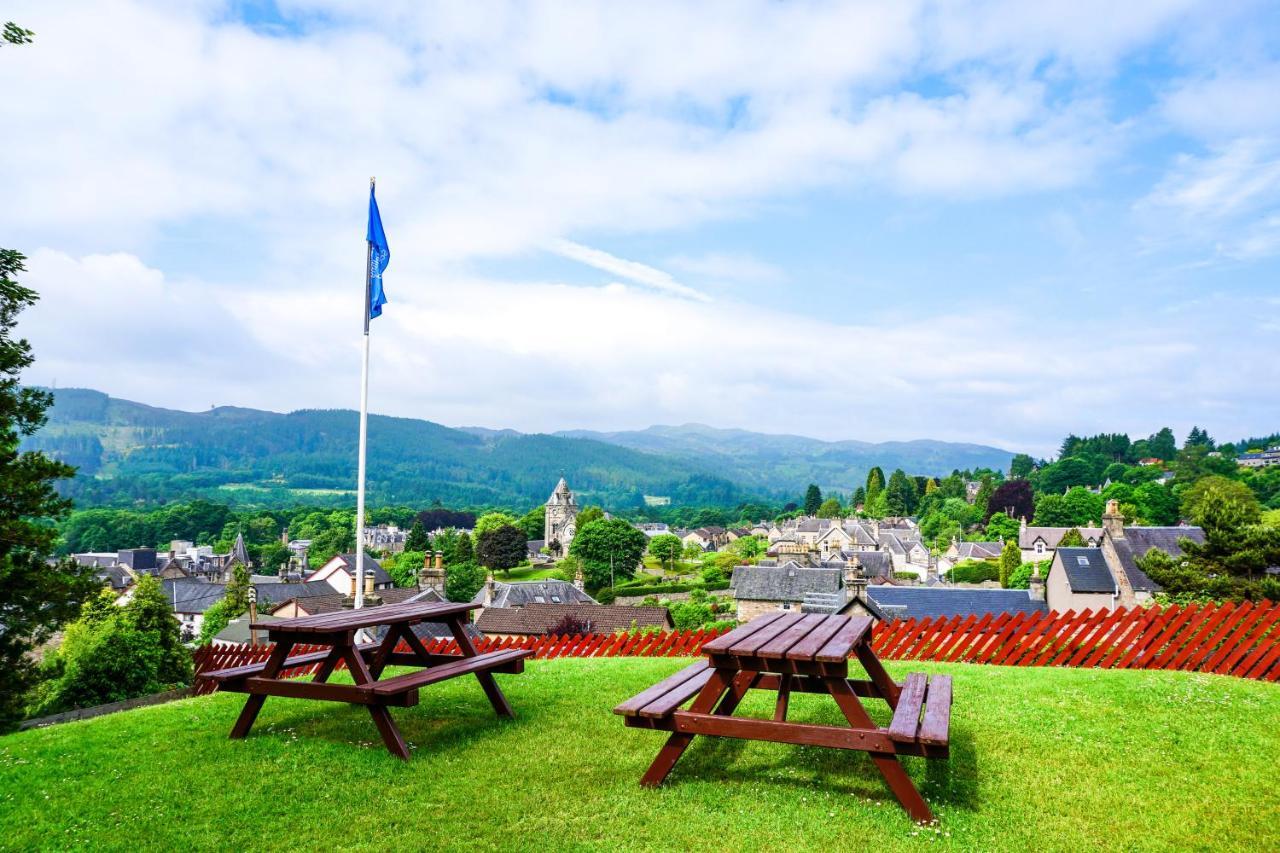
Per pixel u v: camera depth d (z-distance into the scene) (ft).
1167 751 28.48
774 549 491.31
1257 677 40.11
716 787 25.12
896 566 506.07
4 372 57.26
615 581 404.16
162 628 156.35
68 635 146.41
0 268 55.72
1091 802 24.22
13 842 21.77
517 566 506.89
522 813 23.36
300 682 28.94
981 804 24.03
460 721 32.63
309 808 23.82
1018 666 44.55
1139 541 178.70
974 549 446.60
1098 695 35.14
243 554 541.75
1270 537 99.66
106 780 26.20
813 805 23.76
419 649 35.91
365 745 29.25
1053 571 184.44
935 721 23.44
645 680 40.27
